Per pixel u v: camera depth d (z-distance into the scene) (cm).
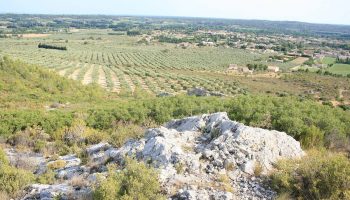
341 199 890
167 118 2441
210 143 1193
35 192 1052
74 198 955
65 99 4694
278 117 1855
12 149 1838
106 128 2459
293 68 15525
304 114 2020
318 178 928
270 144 1177
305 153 1245
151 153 1127
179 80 9575
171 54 18288
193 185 935
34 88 5150
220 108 2336
